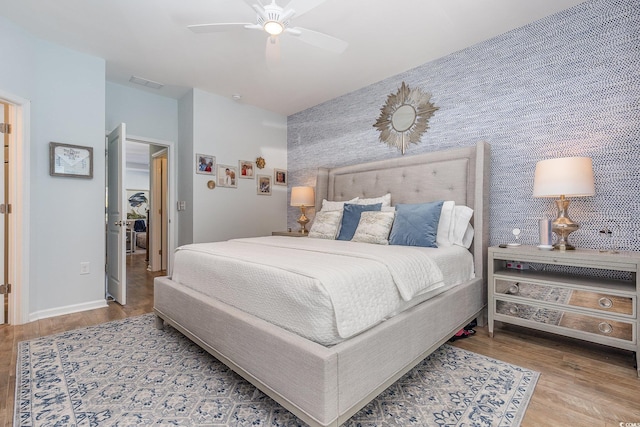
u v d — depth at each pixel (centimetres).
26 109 263
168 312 231
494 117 277
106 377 177
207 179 404
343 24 254
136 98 391
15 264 261
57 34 269
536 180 226
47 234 280
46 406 150
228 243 268
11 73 251
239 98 421
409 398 156
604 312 191
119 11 238
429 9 236
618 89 219
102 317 282
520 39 262
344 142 410
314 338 130
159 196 517
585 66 232
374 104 373
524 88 260
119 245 323
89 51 298
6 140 266
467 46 291
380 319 147
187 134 403
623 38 217
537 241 254
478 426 135
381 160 360
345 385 124
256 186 458
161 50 297
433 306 186
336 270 144
